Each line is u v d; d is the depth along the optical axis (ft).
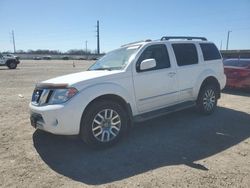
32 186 12.25
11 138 18.34
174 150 16.19
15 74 71.36
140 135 18.83
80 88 15.71
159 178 12.80
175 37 22.25
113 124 16.81
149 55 19.30
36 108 16.08
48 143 17.39
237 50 97.14
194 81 22.03
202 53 23.20
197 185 12.11
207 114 23.59
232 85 35.47
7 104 29.45
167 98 20.12
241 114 24.20
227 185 12.09
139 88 18.25
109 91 16.55
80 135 16.12
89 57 252.01
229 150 16.14
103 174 13.33
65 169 13.88
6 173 13.47
